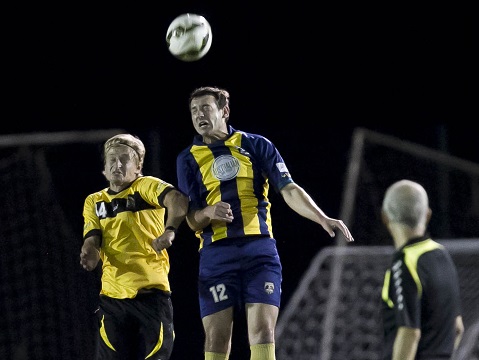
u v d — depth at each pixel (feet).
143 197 65.72
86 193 122.01
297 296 81.82
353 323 82.43
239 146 67.36
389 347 50.49
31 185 106.83
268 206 67.67
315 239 121.80
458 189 115.03
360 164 115.14
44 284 105.70
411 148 111.04
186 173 67.21
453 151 134.21
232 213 65.72
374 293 82.69
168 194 64.34
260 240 65.77
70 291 105.50
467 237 113.09
